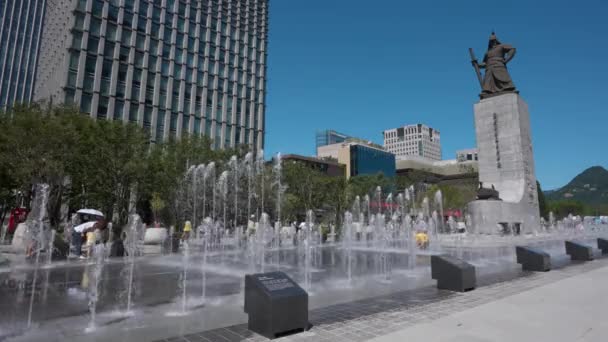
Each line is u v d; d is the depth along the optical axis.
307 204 44.22
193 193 35.12
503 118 29.19
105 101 48.41
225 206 37.19
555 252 18.12
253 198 39.56
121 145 26.00
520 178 27.89
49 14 59.88
